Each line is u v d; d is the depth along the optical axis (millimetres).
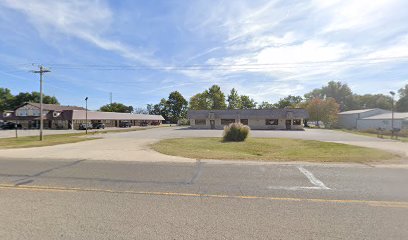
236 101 90188
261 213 4348
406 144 19266
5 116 57906
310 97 96375
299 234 3547
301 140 24172
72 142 19906
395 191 5691
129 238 3428
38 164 9414
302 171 7926
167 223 3928
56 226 3814
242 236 3486
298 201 5004
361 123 54188
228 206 4715
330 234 3545
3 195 5410
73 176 7293
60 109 59375
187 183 6461
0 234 3547
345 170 8070
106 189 5895
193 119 56344
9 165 9195
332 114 64750
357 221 3994
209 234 3547
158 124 88312
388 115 49406
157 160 10180
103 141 20844
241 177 7133
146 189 5898
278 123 53469
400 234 3545
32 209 4543
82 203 4887
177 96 101625
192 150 14375
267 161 9859
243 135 23219
